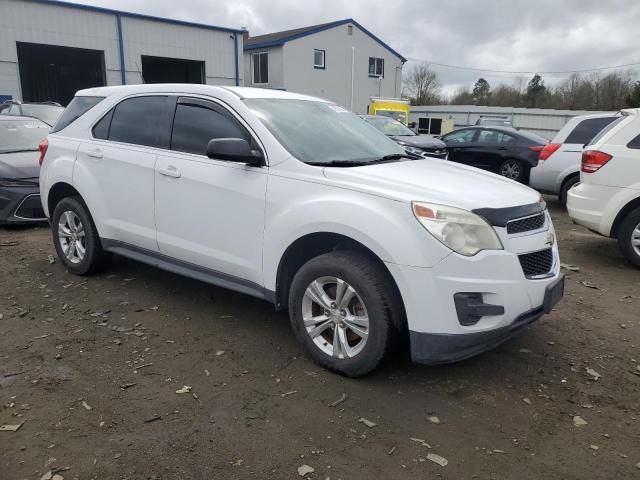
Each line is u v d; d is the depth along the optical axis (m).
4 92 20.59
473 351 3.16
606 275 5.79
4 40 20.25
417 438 2.85
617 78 56.41
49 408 3.05
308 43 34.34
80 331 4.05
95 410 3.04
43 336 3.96
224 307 4.58
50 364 3.55
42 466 2.57
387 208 3.16
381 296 3.19
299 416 3.02
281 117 4.01
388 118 14.51
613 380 3.50
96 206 4.82
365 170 3.53
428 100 60.56
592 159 6.07
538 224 3.44
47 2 21.02
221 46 26.80
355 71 37.34
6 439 2.77
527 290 3.21
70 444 2.74
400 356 3.75
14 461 2.60
